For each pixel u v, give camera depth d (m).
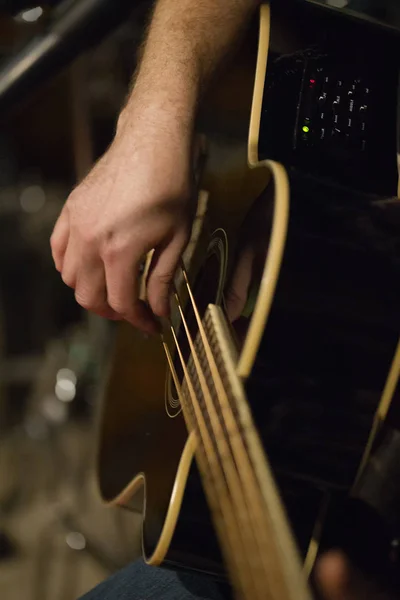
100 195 0.84
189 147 0.83
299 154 0.87
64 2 0.96
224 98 0.90
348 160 0.87
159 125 0.83
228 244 0.84
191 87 0.85
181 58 0.85
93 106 1.87
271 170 0.82
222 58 0.87
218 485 0.70
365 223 0.80
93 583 1.46
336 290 0.78
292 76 0.88
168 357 0.89
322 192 0.81
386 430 0.81
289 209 0.79
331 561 0.78
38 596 1.45
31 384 2.04
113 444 0.98
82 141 1.88
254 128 0.87
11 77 1.00
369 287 0.79
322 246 0.79
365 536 0.78
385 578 0.77
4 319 2.11
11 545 1.55
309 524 0.79
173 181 0.82
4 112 1.04
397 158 0.88
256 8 0.88
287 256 0.78
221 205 0.88
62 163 2.14
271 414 0.78
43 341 2.15
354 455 0.79
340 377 0.79
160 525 0.79
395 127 0.88
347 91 0.88
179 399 0.82
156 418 0.89
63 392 1.80
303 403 0.78
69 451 1.71
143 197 0.81
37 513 1.59
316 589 0.78
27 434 1.79
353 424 0.79
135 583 0.88
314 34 0.88
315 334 0.78
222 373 0.77
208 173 0.92
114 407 1.00
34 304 2.14
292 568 0.60
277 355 0.77
